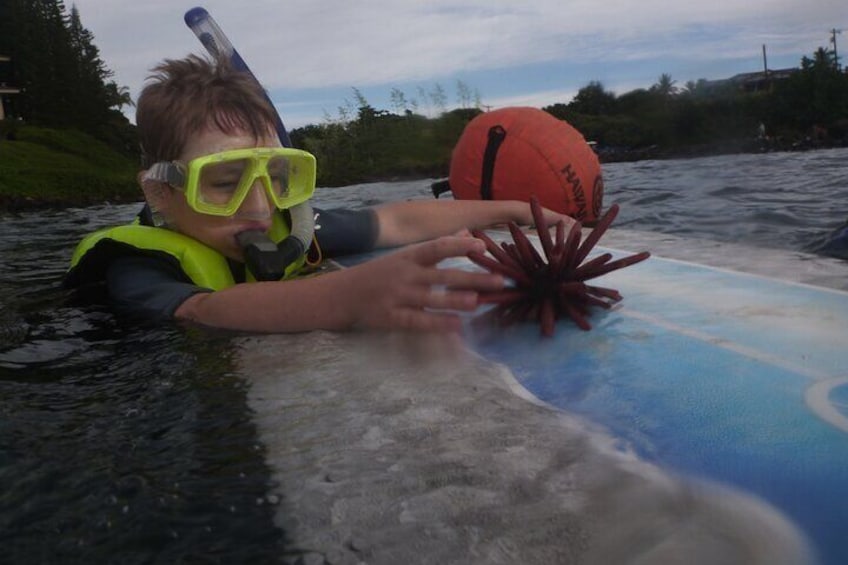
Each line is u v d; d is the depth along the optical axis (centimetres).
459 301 64
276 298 75
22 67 2291
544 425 46
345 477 40
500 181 151
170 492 39
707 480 38
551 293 69
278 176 100
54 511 38
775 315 71
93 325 85
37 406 56
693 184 313
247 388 57
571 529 33
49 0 2370
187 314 82
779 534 32
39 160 1692
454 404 51
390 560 32
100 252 100
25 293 118
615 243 122
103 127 2405
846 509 34
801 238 151
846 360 57
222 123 95
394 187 421
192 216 96
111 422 51
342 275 73
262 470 41
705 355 60
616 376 56
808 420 45
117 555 33
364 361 62
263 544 34
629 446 43
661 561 30
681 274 92
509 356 62
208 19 121
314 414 50
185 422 50
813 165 408
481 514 35
